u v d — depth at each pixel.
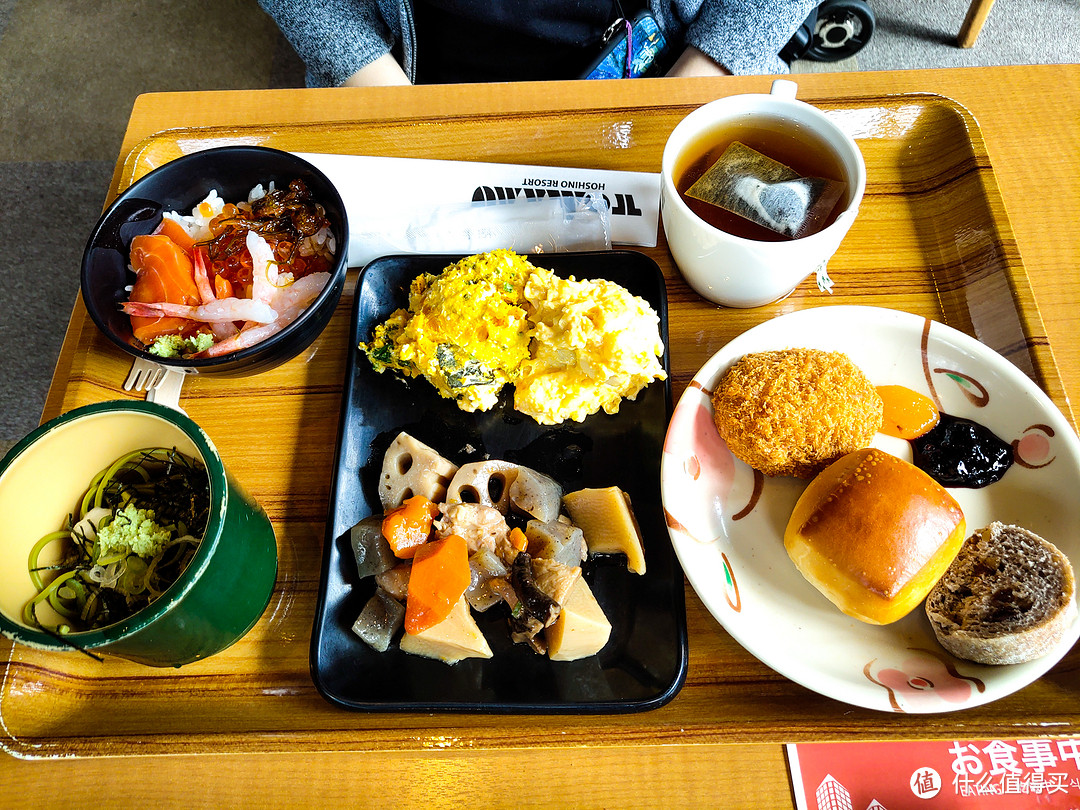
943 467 0.34
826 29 0.77
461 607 0.32
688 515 0.33
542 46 0.51
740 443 0.34
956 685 0.29
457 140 0.44
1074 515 0.31
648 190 0.42
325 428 0.38
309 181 0.39
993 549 0.31
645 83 0.44
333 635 0.32
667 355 0.37
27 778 0.31
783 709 0.31
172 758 0.31
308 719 0.31
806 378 0.34
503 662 0.32
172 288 0.37
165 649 0.30
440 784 0.31
